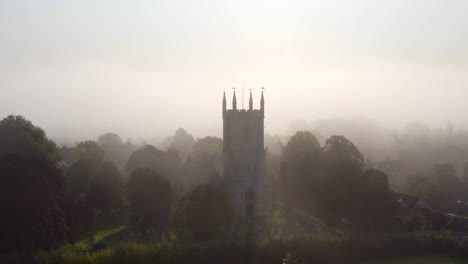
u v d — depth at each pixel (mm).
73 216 103500
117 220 120625
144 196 108562
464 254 87188
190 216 91750
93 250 85875
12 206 82000
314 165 133125
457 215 127938
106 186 125750
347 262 82875
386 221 105062
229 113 122000
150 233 103250
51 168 97000
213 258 78500
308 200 135625
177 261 76812
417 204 122188
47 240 82812
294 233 95438
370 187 118562
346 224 109938
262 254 80062
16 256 73438
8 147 114500
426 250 88188
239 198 120688
